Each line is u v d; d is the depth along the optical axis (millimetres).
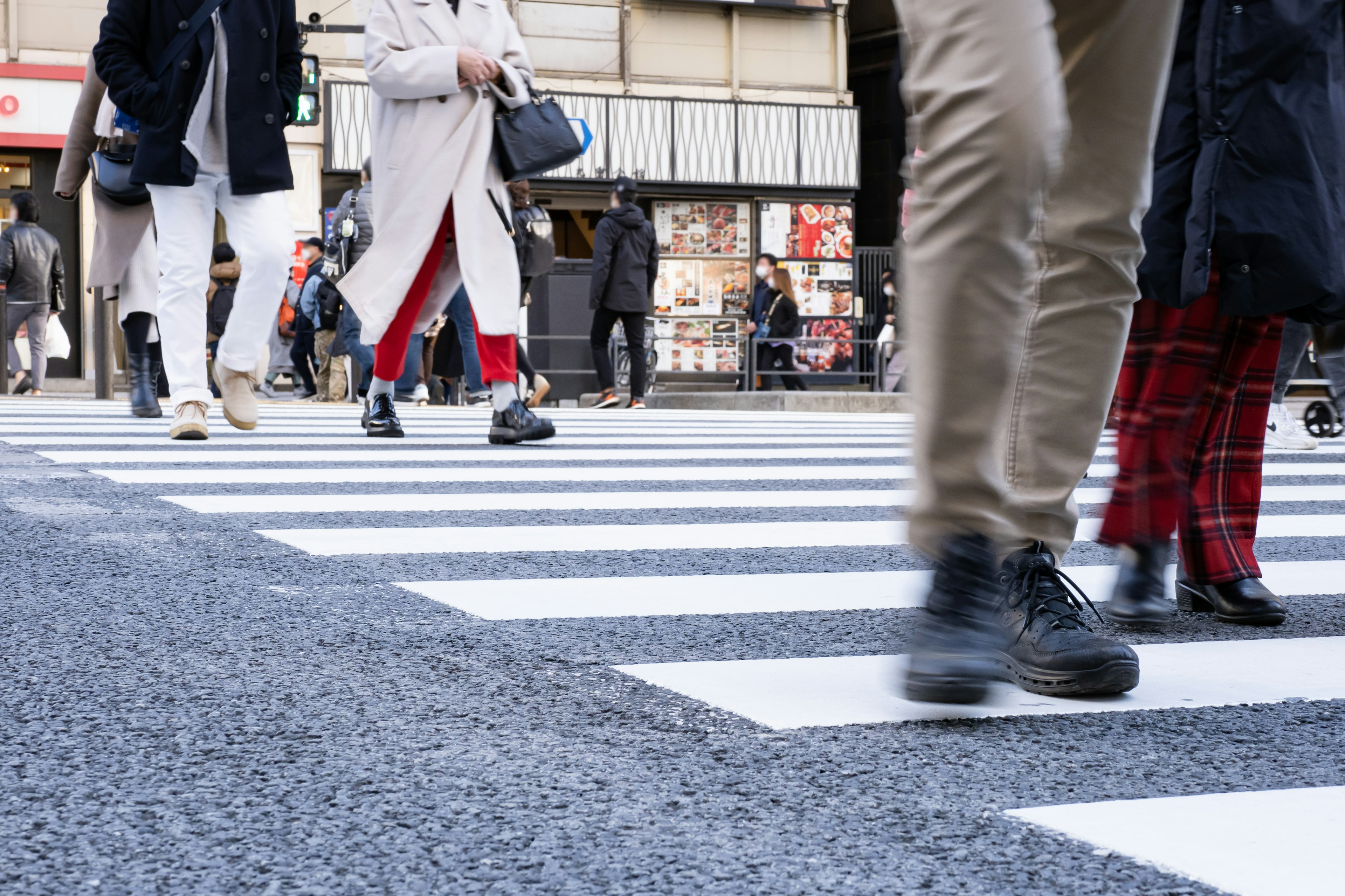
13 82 20938
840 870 1250
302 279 22156
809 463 6023
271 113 5715
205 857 1263
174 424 6281
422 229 5715
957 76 1715
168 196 5871
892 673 1922
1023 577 2072
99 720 1722
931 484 1849
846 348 18766
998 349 1781
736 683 1998
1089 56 2146
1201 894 1209
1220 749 1704
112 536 3312
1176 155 2539
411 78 5500
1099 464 6594
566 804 1426
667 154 24047
